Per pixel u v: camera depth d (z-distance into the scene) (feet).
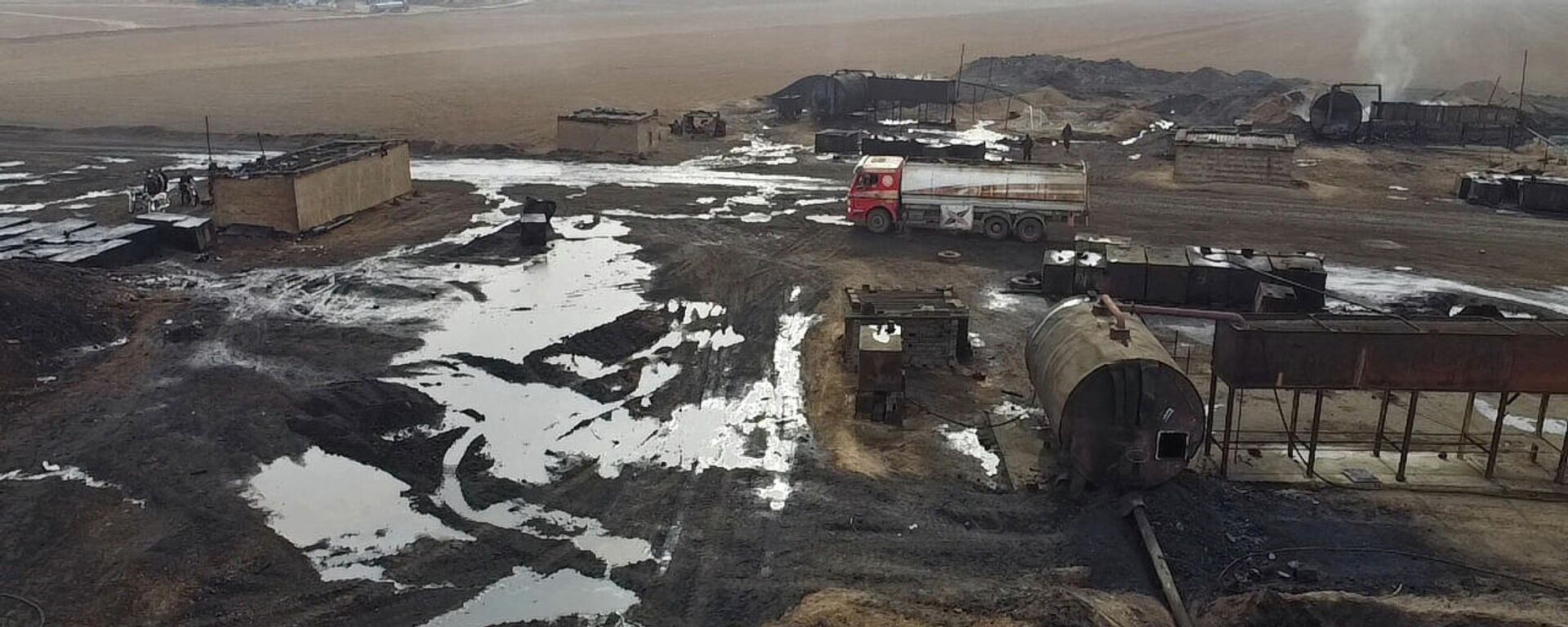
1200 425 65.77
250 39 466.29
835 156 205.77
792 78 337.52
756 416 81.35
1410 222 150.51
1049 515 65.92
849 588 58.03
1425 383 67.87
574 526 65.31
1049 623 53.26
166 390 84.17
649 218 148.36
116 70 339.16
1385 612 54.54
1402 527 64.59
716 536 63.77
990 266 125.08
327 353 93.71
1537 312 107.24
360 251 128.98
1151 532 62.64
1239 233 143.43
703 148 214.48
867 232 140.67
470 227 142.10
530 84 319.68
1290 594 56.65
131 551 60.70
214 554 60.70
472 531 64.49
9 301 91.56
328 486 69.31
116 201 157.99
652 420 80.89
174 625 54.49
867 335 81.51
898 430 78.59
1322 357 67.51
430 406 82.23
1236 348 68.03
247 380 86.53
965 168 136.77
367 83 315.58
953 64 380.58
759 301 110.42
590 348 95.50
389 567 60.44
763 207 157.17
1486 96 277.85
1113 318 71.82
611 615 56.24
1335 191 173.06
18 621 54.19
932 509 66.80
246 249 129.70
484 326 101.40
